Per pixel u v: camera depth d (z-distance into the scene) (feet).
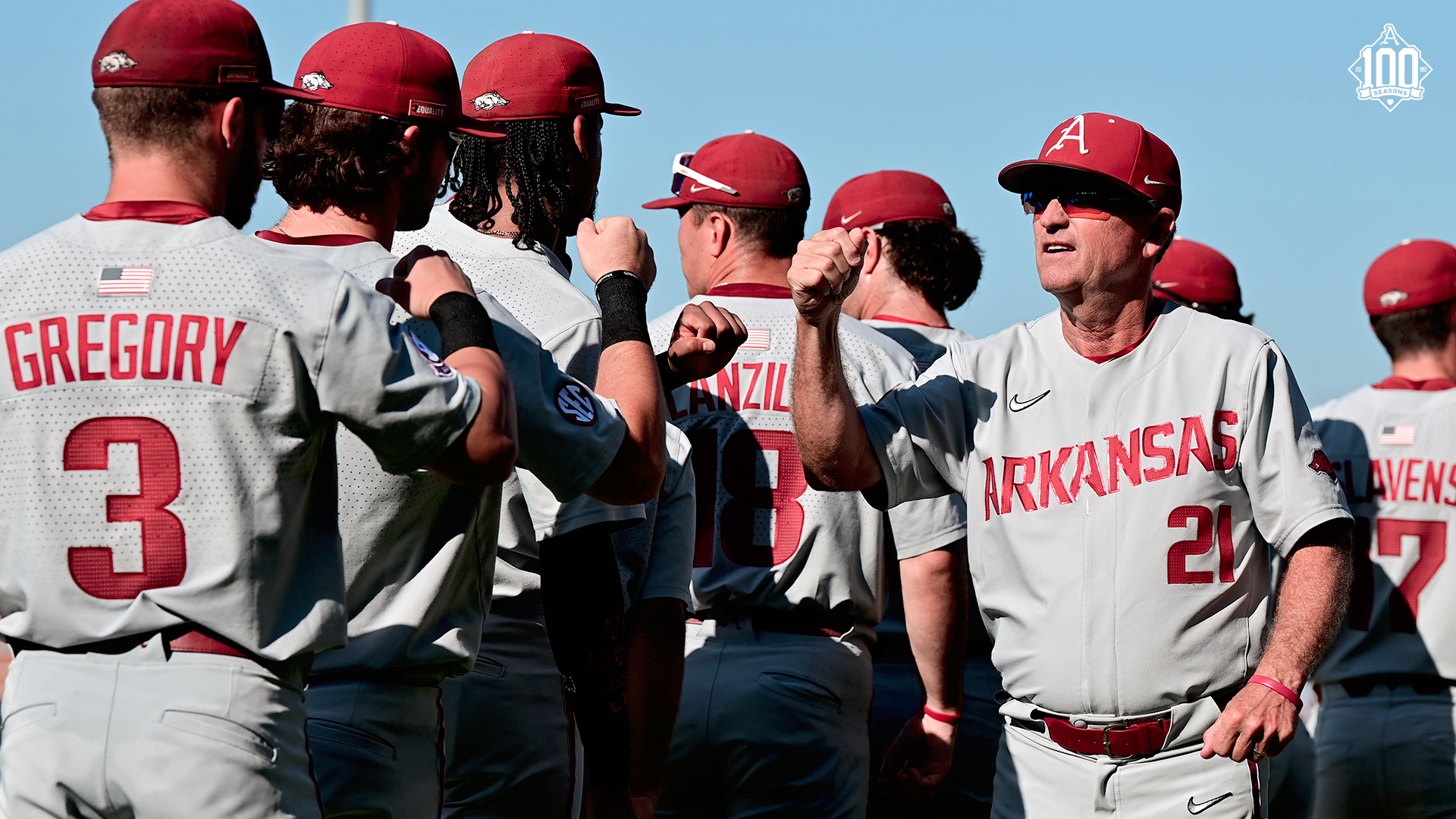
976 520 38.68
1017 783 38.55
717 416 47.55
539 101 37.01
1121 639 36.09
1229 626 36.22
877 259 57.52
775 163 49.93
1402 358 58.70
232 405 24.59
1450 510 55.57
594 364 34.76
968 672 53.47
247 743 24.54
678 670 40.32
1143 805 36.40
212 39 26.35
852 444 37.01
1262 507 36.27
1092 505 36.65
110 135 26.22
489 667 34.91
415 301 27.86
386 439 25.39
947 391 38.83
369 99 30.86
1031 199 37.32
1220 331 36.94
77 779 24.00
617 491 30.48
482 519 30.73
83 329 24.67
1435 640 55.52
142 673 24.29
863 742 47.88
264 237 30.55
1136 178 35.99
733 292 48.80
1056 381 37.73
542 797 35.60
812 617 47.26
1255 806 35.91
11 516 24.73
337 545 26.71
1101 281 36.40
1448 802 55.62
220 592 24.45
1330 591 35.37
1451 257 58.39
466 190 37.19
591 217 39.52
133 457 24.49
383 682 29.76
